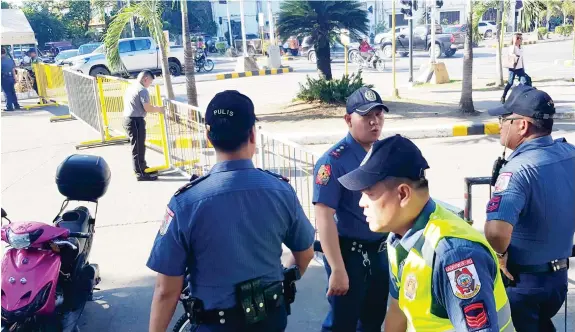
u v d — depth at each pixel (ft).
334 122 40.22
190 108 26.07
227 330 7.88
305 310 14.52
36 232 11.63
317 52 48.21
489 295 5.82
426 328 6.21
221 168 8.02
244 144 8.06
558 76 61.21
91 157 14.93
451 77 67.67
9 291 11.43
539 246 8.99
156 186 26.21
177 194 7.91
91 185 14.46
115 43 43.27
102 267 17.63
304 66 92.94
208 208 7.68
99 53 78.64
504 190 8.86
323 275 16.33
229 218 7.73
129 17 42.29
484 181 13.42
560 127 36.19
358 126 10.39
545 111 9.05
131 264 17.81
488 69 75.31
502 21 55.62
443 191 24.38
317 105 45.65
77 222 14.03
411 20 58.39
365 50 81.10
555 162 8.95
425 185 6.37
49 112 50.85
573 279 15.28
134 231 20.71
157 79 81.05
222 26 170.91
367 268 10.67
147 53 81.46
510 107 9.32
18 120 46.83
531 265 9.09
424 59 95.20
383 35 104.22
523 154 9.03
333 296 10.71
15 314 11.32
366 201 6.62
